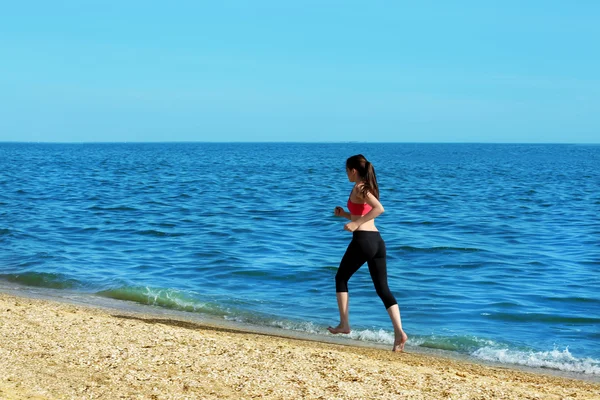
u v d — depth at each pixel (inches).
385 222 868.0
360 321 379.2
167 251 603.5
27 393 201.0
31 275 486.9
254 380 227.1
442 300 431.8
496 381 252.4
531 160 4055.1
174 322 359.9
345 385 226.1
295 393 215.0
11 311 326.6
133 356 250.2
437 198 1286.9
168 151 6407.5
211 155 4889.3
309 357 263.3
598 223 868.6
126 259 561.0
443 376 248.8
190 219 857.5
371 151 7190.0
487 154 5782.5
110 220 828.0
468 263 565.0
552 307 417.7
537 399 223.6
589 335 359.9
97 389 209.6
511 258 589.9
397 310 294.0
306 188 1541.6
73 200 1101.1
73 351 253.6
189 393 210.2
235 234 723.4
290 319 381.4
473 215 965.2
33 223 775.1
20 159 3410.4
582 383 277.1
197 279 486.9
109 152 5689.0
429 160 4042.8
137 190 1386.6
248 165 3016.7
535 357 320.2
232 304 413.7
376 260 289.1
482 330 365.7
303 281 483.2
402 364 270.5
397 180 1927.9
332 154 5447.8
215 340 285.6
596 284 484.7
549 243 683.4
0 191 1253.1
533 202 1204.5
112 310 388.2
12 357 241.9
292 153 5792.3
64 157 3932.1
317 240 686.5
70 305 396.8
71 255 573.6
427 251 619.2
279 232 746.2
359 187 283.0
